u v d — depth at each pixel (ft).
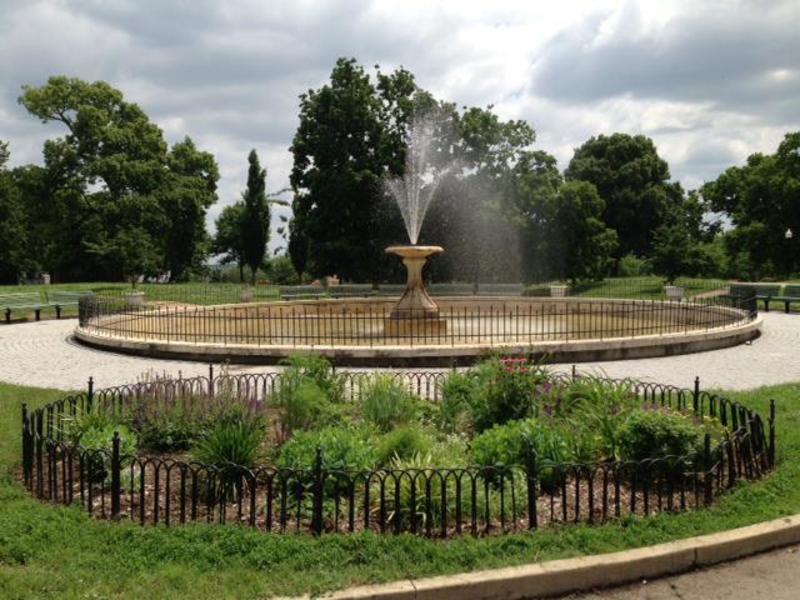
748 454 21.15
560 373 37.68
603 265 128.06
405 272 120.78
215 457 19.90
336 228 114.21
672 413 23.70
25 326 69.21
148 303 90.63
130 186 142.61
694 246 121.49
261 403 26.48
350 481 17.29
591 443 21.39
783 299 81.10
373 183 109.91
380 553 15.93
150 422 23.80
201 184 155.02
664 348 46.96
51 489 19.56
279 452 21.67
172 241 162.50
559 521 17.93
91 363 45.27
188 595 14.24
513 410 24.54
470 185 115.44
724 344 51.16
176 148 163.94
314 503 17.04
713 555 16.62
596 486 20.57
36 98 138.41
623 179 181.88
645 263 177.47
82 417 23.39
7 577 14.80
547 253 120.06
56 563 15.58
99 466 20.42
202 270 197.88
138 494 19.93
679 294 89.40
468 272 120.88
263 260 195.11
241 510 18.75
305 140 115.14
